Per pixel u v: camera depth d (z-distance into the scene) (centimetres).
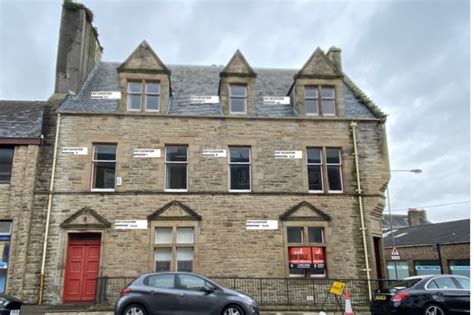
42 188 1698
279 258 1731
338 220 1808
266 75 2364
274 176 1836
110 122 1816
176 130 1844
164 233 1734
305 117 1925
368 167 1906
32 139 1722
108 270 1639
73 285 1633
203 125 1866
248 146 1881
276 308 1495
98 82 2091
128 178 1755
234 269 1700
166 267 1697
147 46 1942
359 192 1845
